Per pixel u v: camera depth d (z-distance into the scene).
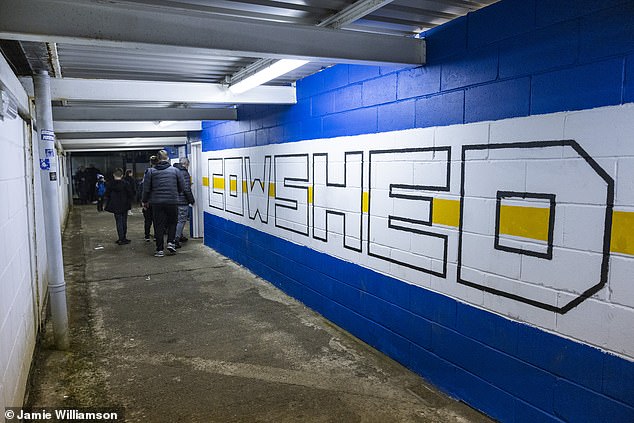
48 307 5.04
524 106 2.51
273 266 5.82
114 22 2.31
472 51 2.82
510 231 2.63
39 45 2.97
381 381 3.35
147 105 6.17
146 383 3.33
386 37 3.05
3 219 2.64
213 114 6.58
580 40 2.22
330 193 4.42
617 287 2.12
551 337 2.44
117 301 5.22
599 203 2.17
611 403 2.18
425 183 3.25
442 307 3.17
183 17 2.46
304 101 4.81
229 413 2.94
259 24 2.65
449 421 2.83
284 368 3.56
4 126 2.81
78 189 20.64
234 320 4.61
